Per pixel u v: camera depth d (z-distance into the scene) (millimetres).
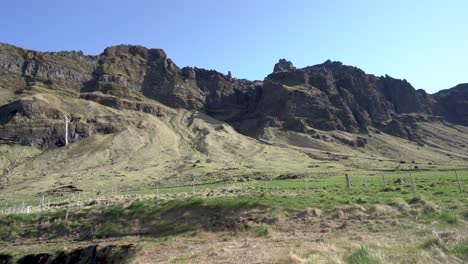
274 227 28891
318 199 34438
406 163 175000
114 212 39281
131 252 27562
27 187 126938
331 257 14836
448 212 25094
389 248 16281
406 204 28891
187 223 34031
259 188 54469
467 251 13945
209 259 20375
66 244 35219
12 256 33000
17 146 199125
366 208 29391
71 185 115250
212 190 57750
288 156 188500
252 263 17828
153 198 48219
